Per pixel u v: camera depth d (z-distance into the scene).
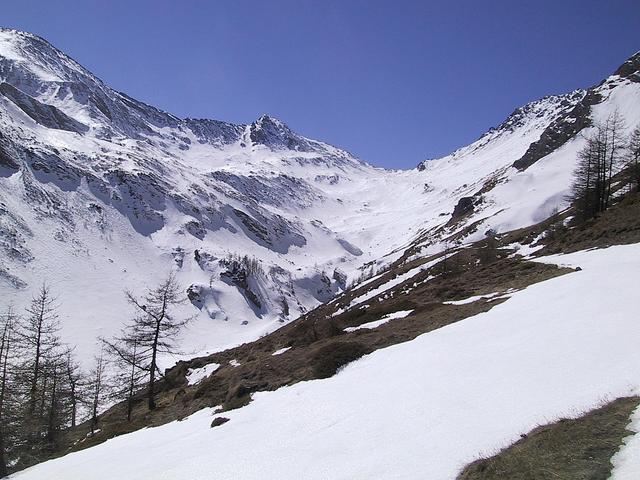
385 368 18.08
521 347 14.77
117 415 39.59
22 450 31.50
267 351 35.59
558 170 137.12
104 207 157.00
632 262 22.69
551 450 8.59
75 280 114.56
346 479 9.92
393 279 81.25
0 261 104.62
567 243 38.31
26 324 82.25
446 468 9.20
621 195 52.25
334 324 31.64
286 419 15.91
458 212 161.38
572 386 10.95
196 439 16.88
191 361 45.78
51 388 36.97
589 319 15.23
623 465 7.49
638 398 9.36
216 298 137.50
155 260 148.12
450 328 20.78
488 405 11.52
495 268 38.97
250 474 11.68
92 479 14.83
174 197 190.12
